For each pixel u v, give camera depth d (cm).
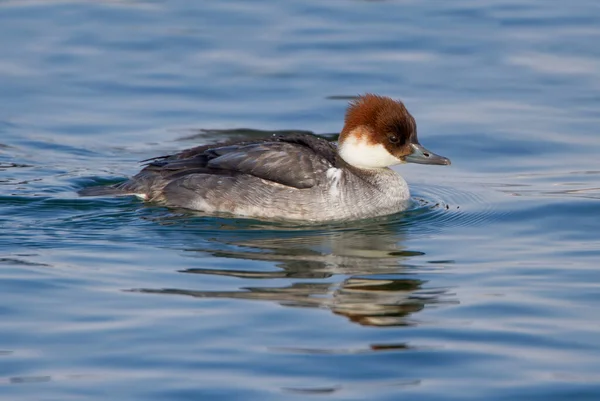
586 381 977
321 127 1900
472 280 1253
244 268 1284
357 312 1141
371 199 1533
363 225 1493
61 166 1738
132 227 1454
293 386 969
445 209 1571
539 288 1221
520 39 2269
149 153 1802
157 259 1316
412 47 2238
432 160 1536
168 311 1136
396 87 2053
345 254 1353
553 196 1598
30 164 1742
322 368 1006
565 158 1767
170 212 1519
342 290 1211
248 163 1522
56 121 1925
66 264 1292
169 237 1411
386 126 1534
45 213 1506
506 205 1570
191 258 1320
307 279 1247
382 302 1174
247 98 2025
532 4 2469
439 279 1257
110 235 1416
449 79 2091
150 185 1555
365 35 2298
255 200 1502
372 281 1244
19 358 1023
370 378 987
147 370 999
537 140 1836
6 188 1616
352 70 2128
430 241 1421
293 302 1168
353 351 1044
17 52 2200
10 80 2081
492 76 2102
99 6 2453
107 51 2220
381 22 2369
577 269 1286
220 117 1948
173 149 1816
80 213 1507
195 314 1128
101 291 1198
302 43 2259
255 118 1941
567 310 1149
